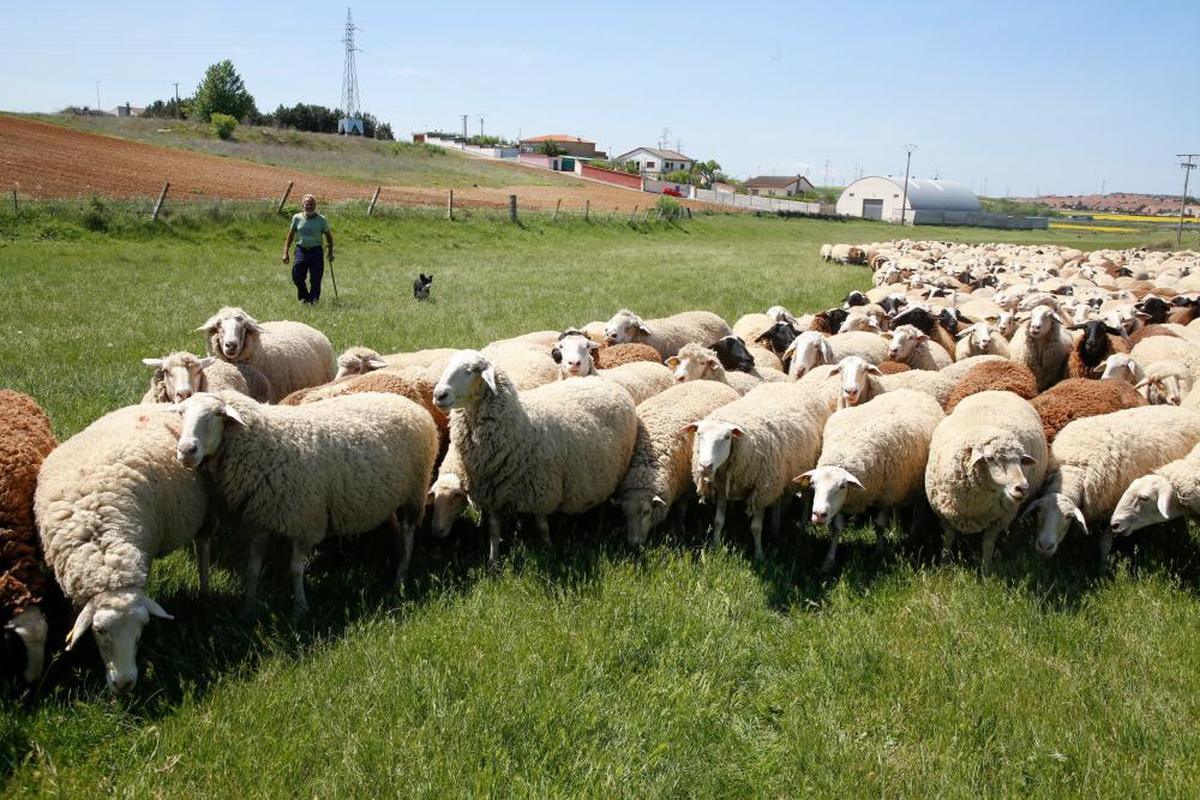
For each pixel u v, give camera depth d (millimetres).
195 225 29438
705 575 7148
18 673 5641
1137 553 7652
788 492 8664
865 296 21578
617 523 8906
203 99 109500
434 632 6164
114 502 5867
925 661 5996
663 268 32688
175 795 4637
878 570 7496
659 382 10477
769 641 6398
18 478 6172
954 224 106625
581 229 48094
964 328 14852
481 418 7645
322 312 17703
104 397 10570
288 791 4715
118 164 46312
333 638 6207
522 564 7301
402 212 38688
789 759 5129
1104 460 7914
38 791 4699
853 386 9672
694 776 4949
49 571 6086
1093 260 33875
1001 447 7164
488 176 85625
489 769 4836
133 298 18516
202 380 8844
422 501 8086
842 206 119000
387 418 7570
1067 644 6305
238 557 7441
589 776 4848
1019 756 5152
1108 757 5113
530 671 5727
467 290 22797
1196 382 10859
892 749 5266
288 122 114938
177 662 5789
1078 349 12531
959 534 8188
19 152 44500
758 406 8555
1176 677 5840
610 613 6457
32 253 23656
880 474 8055
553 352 10922
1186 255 39750
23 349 13219
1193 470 7465
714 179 158500
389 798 4664
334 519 7176
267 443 6645
